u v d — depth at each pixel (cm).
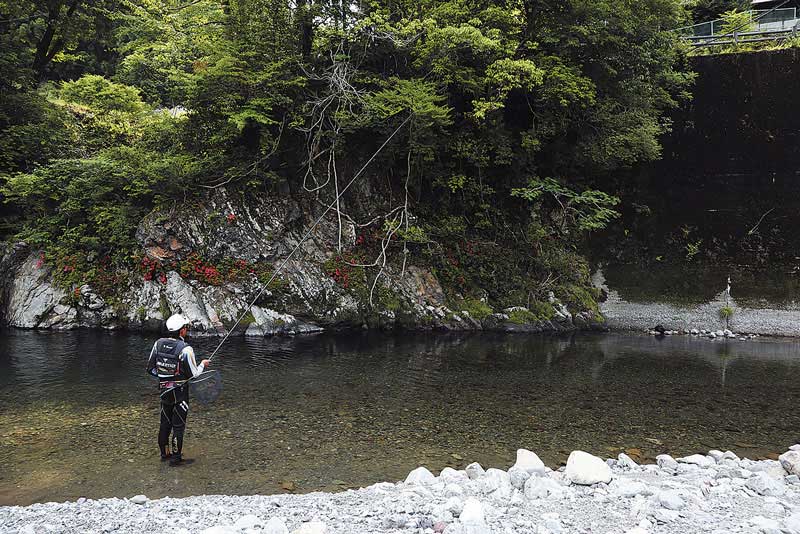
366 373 1197
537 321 1914
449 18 1745
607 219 1978
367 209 1986
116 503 530
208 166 1789
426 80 1834
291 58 1736
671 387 1128
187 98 1769
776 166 2116
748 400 1035
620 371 1274
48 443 738
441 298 1903
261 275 1738
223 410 909
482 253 2022
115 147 1980
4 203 1892
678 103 2244
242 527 445
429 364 1305
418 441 775
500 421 877
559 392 1071
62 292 1702
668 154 2255
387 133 1880
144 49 2380
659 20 1862
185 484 611
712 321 1992
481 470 622
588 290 2098
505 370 1261
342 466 675
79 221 1812
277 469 662
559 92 1769
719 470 630
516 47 1752
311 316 1769
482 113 1652
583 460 592
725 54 2178
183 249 1714
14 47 2062
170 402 681
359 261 1888
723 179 2186
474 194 2062
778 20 2359
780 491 543
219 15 1903
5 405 905
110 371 1145
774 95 2111
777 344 1731
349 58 1770
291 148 1894
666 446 778
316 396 1005
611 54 1875
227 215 1756
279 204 1852
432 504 498
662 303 2088
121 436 769
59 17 2227
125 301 1686
